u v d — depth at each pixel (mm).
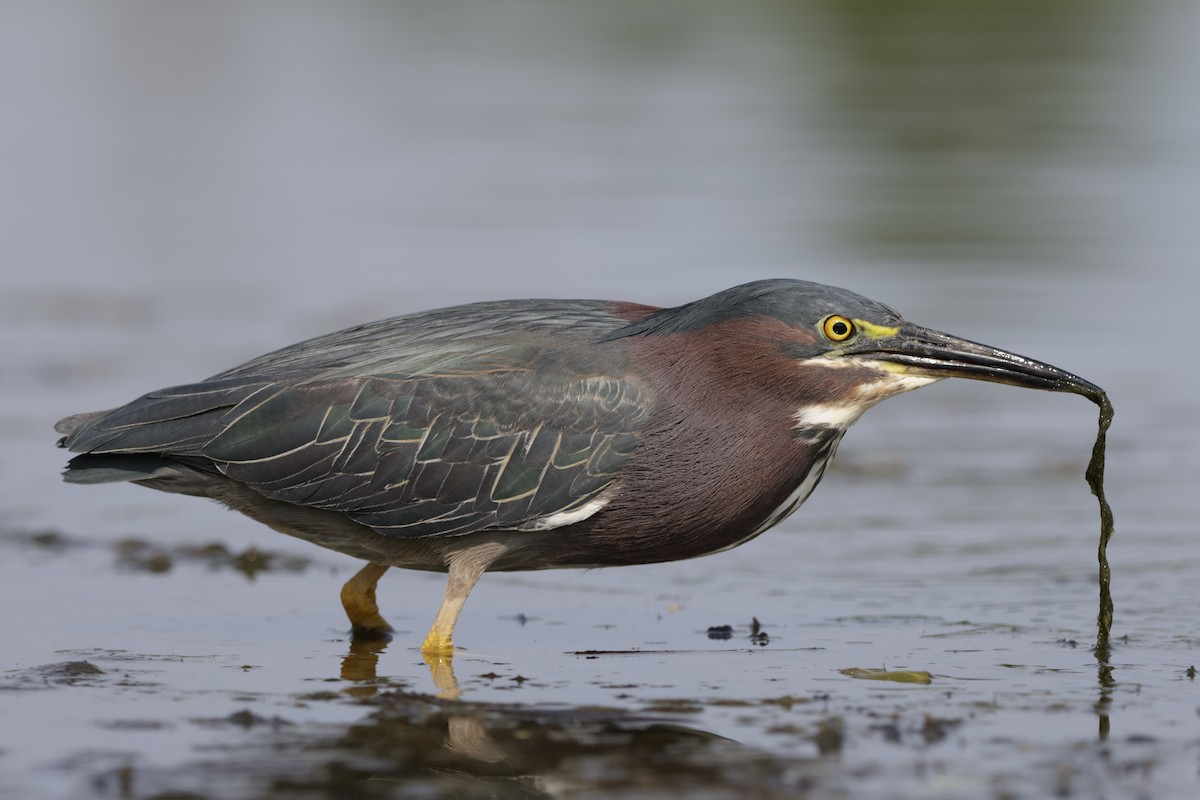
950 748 9281
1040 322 22141
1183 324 22031
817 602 12992
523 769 8953
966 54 40125
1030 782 8734
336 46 42719
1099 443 11781
